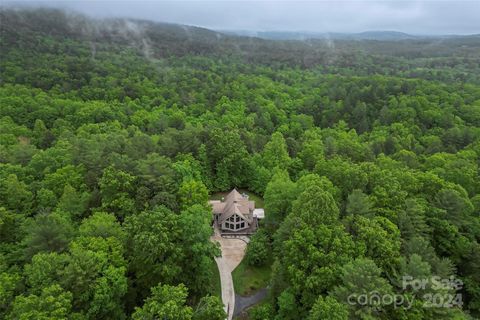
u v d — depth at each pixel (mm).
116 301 32844
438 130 92250
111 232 36812
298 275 32094
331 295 29375
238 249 50031
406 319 28578
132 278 37719
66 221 38969
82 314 29203
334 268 31188
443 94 110562
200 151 64250
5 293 30109
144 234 34719
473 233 42469
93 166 50312
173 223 36781
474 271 40438
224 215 54000
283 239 39250
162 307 27672
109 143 60562
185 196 46500
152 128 96312
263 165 68125
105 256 33125
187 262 38125
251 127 103812
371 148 80688
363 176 44812
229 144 65625
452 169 54531
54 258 30906
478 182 51656
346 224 36688
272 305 37344
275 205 48594
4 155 57906
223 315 31031
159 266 35062
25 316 25516
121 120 101125
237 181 66562
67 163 52219
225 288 42406
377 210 40281
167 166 52375
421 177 48281
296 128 105562
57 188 47531
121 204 43188
